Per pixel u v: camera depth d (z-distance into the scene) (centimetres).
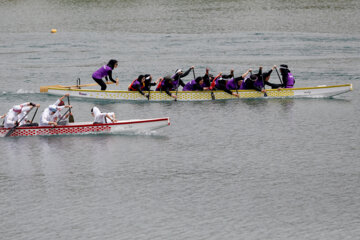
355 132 7469
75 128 7456
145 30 17162
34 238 4747
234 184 5772
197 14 19988
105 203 5384
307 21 18062
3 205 5384
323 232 4775
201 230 4828
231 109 8825
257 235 4731
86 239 4706
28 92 10112
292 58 13112
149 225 4931
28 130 7400
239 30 16838
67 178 5997
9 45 15225
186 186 5741
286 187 5678
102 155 6669
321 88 9556
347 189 5609
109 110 8900
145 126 7444
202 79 9556
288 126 7806
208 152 6744
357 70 11781
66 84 10888
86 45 15138
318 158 6481
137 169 6219
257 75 9606
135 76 11588
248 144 7025
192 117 8369
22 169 6259
